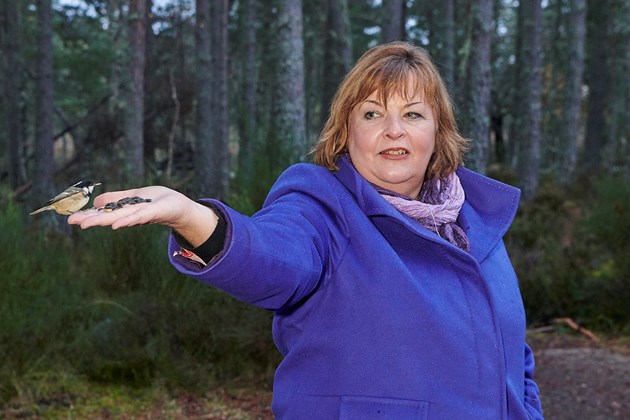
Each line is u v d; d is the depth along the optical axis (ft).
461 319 4.42
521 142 51.13
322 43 81.25
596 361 19.36
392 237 4.55
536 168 50.42
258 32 80.18
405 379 4.15
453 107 5.04
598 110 78.07
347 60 47.70
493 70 88.53
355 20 92.89
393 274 4.19
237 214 3.54
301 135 31.24
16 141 53.31
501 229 5.23
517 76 72.84
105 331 17.10
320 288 4.19
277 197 4.61
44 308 16.37
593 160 77.41
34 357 15.74
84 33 74.59
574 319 24.13
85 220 2.95
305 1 77.61
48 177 43.93
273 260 3.57
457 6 74.18
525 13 52.08
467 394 4.30
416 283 4.25
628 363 19.07
